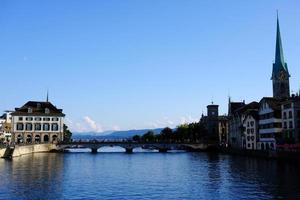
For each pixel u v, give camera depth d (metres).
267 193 52.19
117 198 50.47
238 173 76.56
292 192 52.53
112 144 182.12
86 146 179.75
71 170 85.38
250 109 165.25
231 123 189.75
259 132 148.00
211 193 53.62
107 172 82.50
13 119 188.88
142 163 109.31
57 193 53.56
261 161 107.31
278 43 198.00
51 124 193.25
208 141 199.38
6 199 48.84
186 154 163.50
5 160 110.44
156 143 186.75
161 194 53.41
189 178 70.69
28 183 62.19
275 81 196.75
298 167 85.44
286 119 127.31
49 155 146.25
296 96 136.38
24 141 189.25
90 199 49.69
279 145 121.56
